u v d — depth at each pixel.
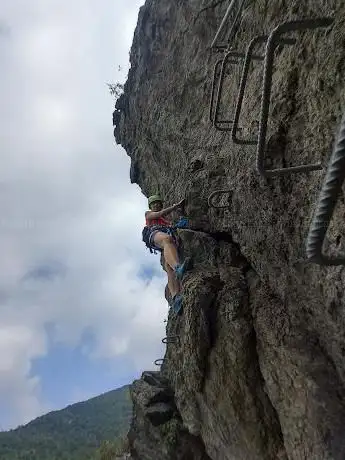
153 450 8.01
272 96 4.46
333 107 3.62
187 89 8.13
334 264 2.29
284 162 4.40
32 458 55.62
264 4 5.04
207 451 6.93
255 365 5.32
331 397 4.34
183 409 7.21
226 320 5.53
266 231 5.10
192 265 6.46
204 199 6.67
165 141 9.10
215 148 6.66
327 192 1.93
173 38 8.82
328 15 3.67
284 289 5.10
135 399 8.91
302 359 4.65
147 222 7.09
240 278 5.89
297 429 4.62
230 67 6.38
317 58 3.75
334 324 4.21
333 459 4.11
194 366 5.91
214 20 7.02
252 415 5.35
